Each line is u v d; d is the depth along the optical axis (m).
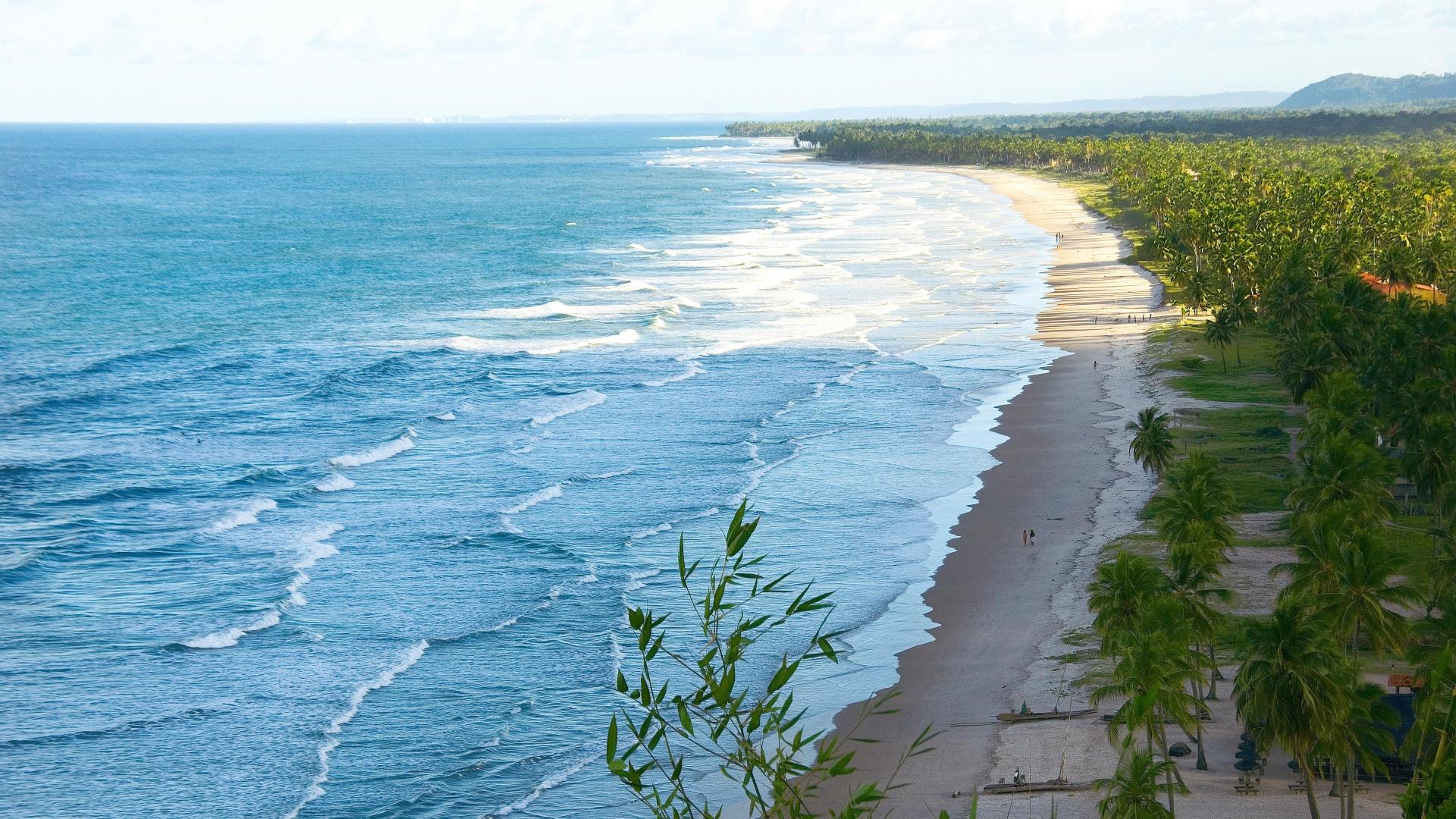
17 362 121.25
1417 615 58.56
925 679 56.38
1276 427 91.19
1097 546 71.56
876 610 64.31
